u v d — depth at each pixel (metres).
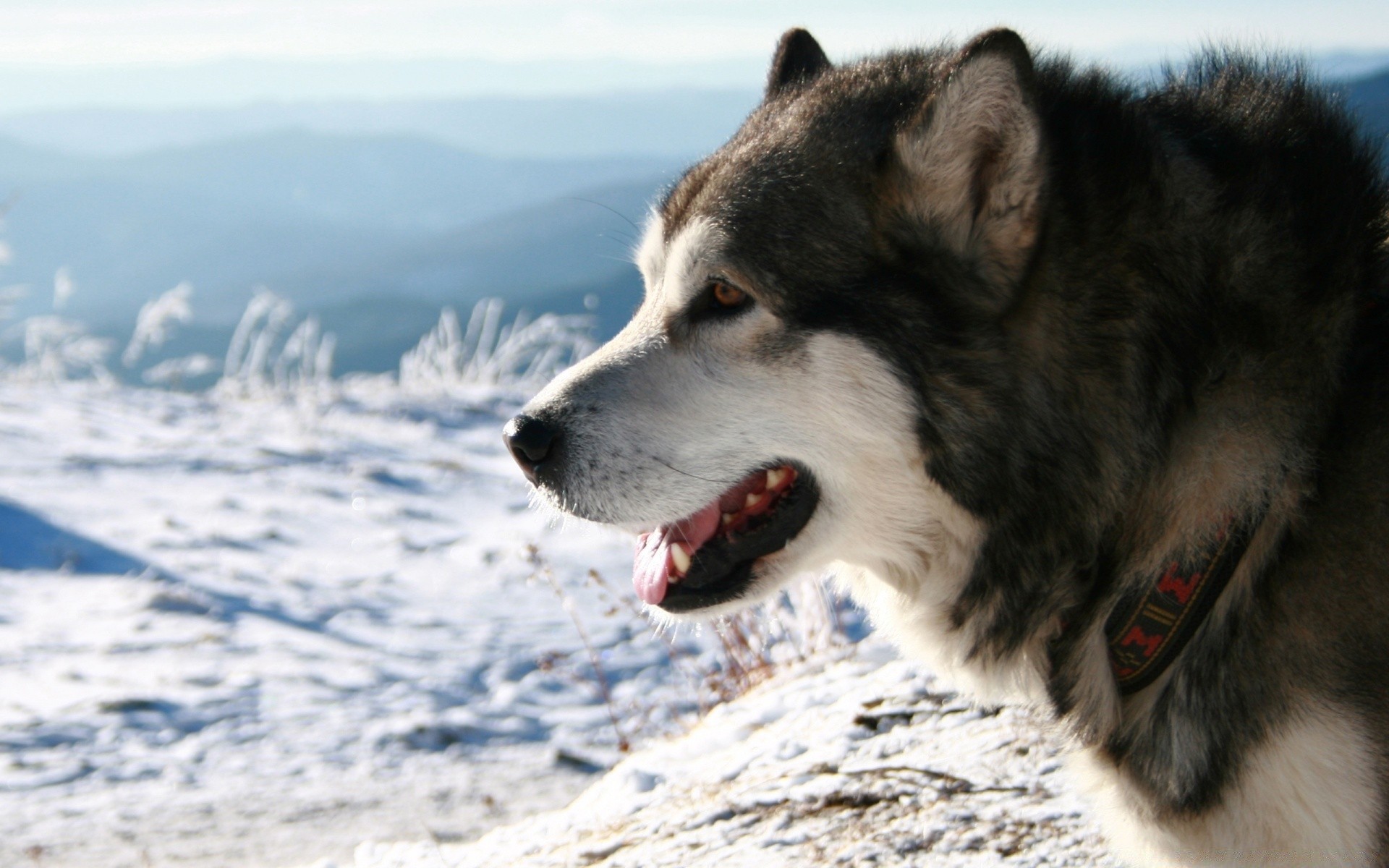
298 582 9.11
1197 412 2.38
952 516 2.58
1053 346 2.46
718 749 4.01
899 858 2.77
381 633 8.16
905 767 3.26
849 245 2.57
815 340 2.59
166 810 5.19
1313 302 2.35
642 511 2.76
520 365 18.97
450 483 12.48
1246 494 2.32
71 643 7.43
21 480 10.70
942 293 2.50
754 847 2.97
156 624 7.87
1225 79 2.69
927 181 2.48
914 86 2.74
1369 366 2.34
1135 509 2.45
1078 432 2.47
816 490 2.71
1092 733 2.52
